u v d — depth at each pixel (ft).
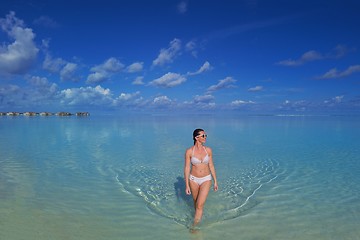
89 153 47.16
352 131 86.58
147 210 22.44
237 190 27.58
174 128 101.30
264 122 147.02
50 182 29.60
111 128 99.71
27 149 50.55
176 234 18.38
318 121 158.81
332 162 40.16
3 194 25.25
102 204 23.53
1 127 100.12
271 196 25.70
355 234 18.16
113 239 17.57
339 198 24.93
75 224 19.52
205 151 21.38
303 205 23.31
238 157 44.24
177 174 34.01
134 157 43.98
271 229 19.02
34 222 19.63
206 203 23.98
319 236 17.94
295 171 35.06
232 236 18.06
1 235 17.58
